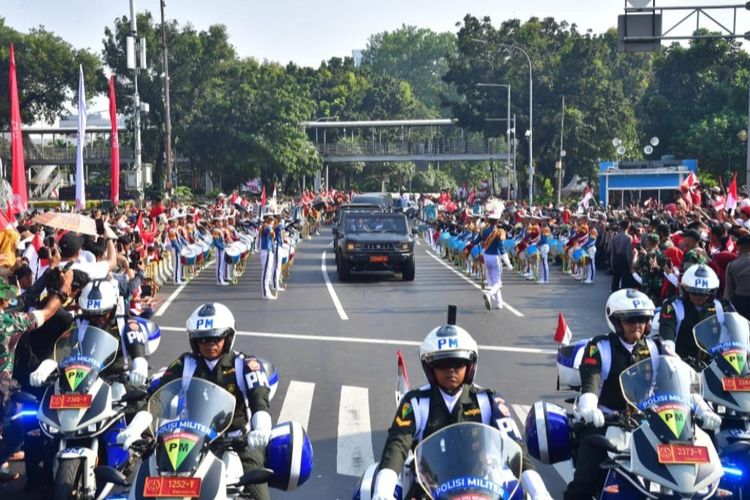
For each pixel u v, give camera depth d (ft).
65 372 33.63
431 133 529.45
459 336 26.86
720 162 274.57
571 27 373.61
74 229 52.26
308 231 235.20
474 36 352.28
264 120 344.28
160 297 104.37
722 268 66.69
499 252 92.99
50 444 36.22
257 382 30.27
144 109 179.83
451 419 26.71
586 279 121.29
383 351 68.85
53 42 350.64
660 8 94.38
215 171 354.74
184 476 24.95
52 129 403.95
